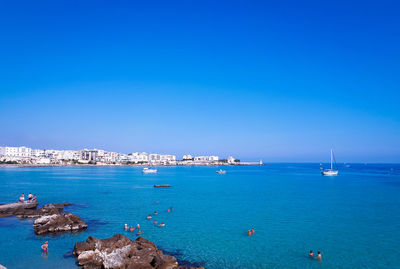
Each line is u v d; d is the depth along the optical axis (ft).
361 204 198.49
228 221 145.28
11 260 90.99
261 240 114.01
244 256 97.09
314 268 87.92
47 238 114.52
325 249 104.12
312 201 212.43
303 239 115.55
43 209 160.86
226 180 439.63
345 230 128.88
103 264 82.43
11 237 115.24
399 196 239.71
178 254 98.68
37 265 87.15
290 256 97.35
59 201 211.00
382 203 202.69
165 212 168.35
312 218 152.56
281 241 112.98
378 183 375.66
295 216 157.58
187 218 152.05
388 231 127.13
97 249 92.68
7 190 273.33
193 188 311.06
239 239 115.34
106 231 126.11
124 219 149.69
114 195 246.68
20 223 137.49
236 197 234.79
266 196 241.55
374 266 89.92
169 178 483.51
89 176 499.10
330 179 460.96
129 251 88.53
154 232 124.88
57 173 560.61
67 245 105.91
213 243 110.32
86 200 215.92
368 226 135.95
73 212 168.04
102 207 185.26
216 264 90.38
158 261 82.74
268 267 88.53
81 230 127.24
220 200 217.56
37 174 520.01
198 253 99.71
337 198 228.43
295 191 280.10
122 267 81.41
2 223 137.28
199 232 124.98
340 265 90.38
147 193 261.24
